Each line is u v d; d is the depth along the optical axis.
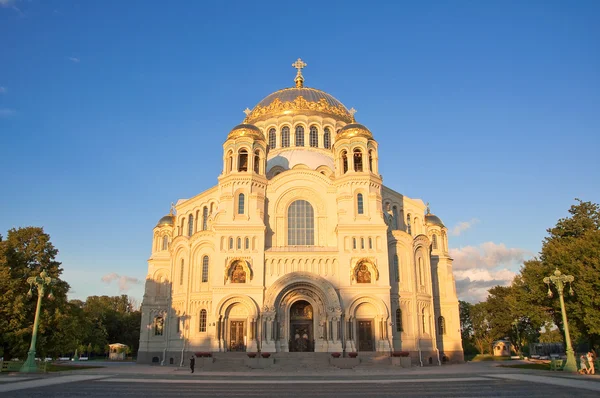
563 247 59.31
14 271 59.72
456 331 85.62
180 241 81.19
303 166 80.69
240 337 69.06
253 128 78.94
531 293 62.91
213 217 83.69
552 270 59.78
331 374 50.84
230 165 76.94
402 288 75.12
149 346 84.06
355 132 78.31
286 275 69.62
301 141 92.88
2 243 59.94
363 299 70.19
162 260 89.69
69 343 64.38
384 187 86.38
